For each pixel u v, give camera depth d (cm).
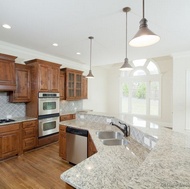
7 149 314
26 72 379
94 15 240
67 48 411
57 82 434
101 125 288
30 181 239
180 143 133
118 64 814
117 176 106
